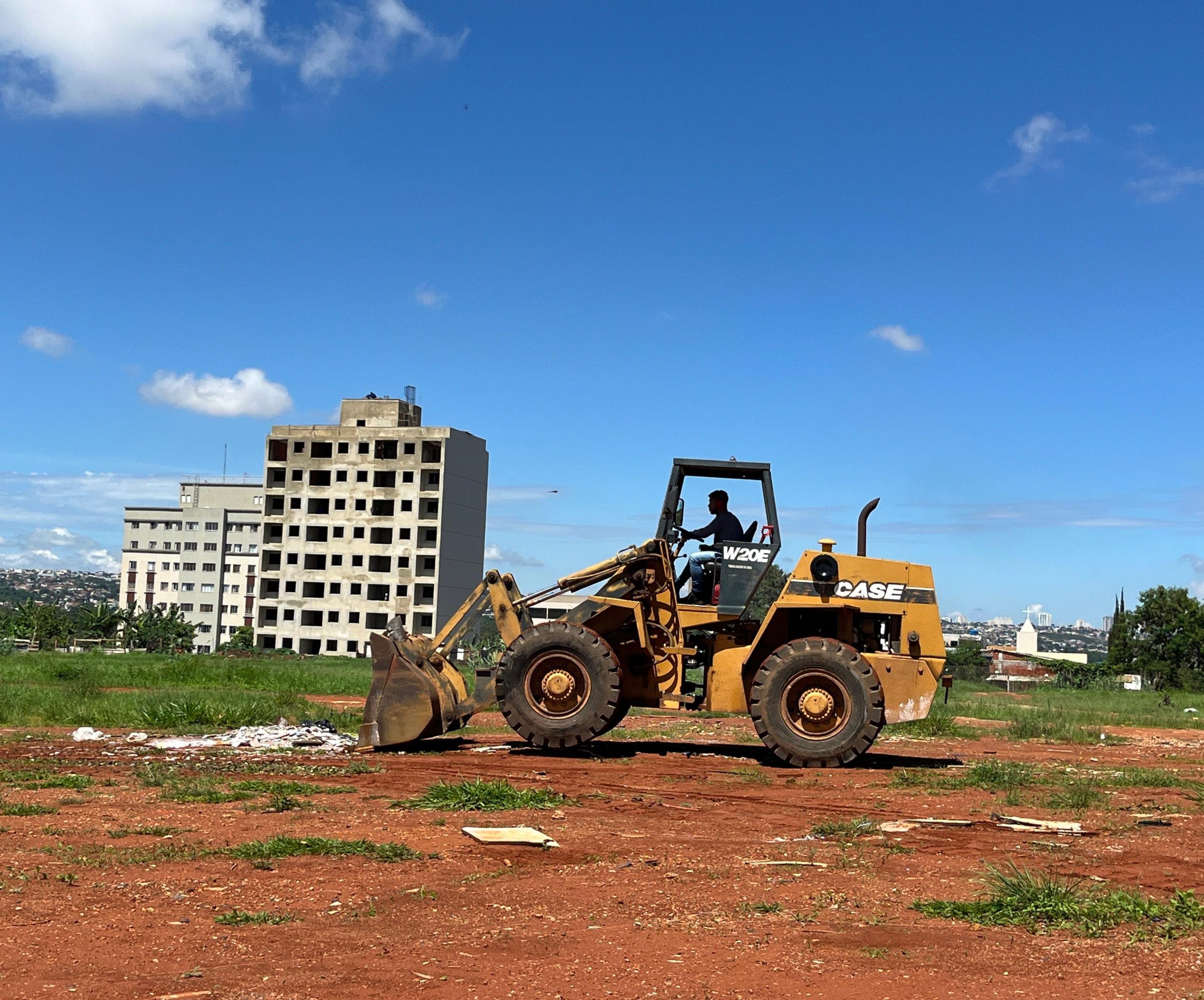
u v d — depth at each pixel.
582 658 12.72
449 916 5.75
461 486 98.56
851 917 5.85
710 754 13.83
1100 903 6.01
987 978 4.86
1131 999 4.58
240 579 136.00
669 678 13.17
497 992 4.62
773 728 12.36
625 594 13.31
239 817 8.59
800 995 4.62
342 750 13.38
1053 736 18.95
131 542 159.62
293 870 6.74
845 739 12.27
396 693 13.39
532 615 14.52
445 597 96.12
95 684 25.14
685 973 4.89
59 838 7.68
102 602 113.00
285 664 44.16
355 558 96.25
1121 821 9.19
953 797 10.48
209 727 16.36
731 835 8.25
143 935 5.34
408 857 7.12
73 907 5.81
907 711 12.80
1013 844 8.07
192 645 111.38
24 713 17.64
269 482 98.81
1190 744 18.12
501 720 19.08
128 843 7.54
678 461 13.46
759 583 13.08
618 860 7.15
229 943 5.23
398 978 4.77
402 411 99.88
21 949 5.08
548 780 11.00
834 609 12.95
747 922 5.70
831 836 8.24
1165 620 87.06
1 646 59.00
